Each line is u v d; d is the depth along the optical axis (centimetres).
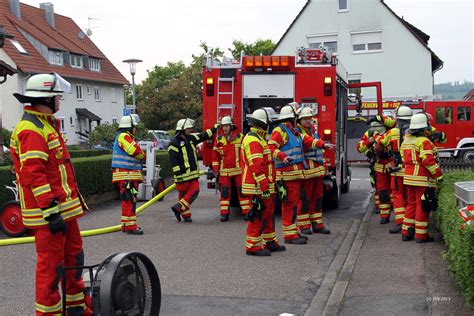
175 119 4916
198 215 1220
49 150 497
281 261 787
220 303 604
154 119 5016
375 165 1057
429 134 859
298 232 921
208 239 945
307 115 923
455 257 568
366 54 3744
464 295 550
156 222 1130
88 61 4569
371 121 1051
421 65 3669
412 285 623
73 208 515
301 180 905
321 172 954
